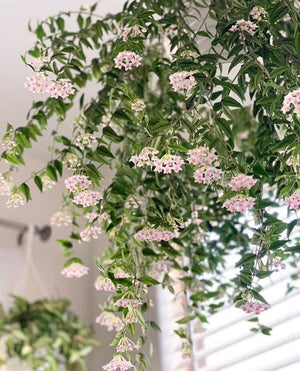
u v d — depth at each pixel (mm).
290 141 1227
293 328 1911
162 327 2158
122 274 1485
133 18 1461
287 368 1879
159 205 1579
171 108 1758
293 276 1874
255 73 1372
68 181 1452
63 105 1703
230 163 1287
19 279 2215
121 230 1616
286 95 1183
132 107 1494
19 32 1994
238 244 1912
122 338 1397
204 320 1906
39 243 2355
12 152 1645
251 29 1365
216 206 1896
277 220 1332
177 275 2277
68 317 2195
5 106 2273
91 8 1792
